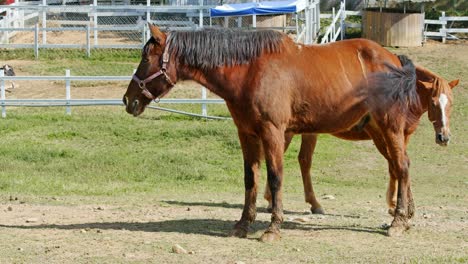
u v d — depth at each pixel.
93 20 40.41
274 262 9.71
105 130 23.27
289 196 16.28
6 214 12.94
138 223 12.15
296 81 11.01
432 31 40.03
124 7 36.50
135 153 21.09
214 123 24.42
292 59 11.05
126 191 16.61
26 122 24.16
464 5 41.69
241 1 38.47
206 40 10.96
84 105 25.72
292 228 11.95
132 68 32.72
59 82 30.55
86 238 10.90
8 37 38.03
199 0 38.91
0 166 19.20
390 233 11.45
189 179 18.94
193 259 9.78
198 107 27.08
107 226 11.85
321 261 9.79
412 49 36.44
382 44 36.88
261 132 10.90
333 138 23.70
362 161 21.36
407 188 11.78
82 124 23.95
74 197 15.37
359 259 9.90
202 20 35.91
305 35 33.31
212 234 11.38
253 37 10.97
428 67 32.88
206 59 10.94
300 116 11.17
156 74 11.04
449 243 11.00
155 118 25.17
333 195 16.81
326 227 12.09
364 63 11.47
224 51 10.91
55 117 24.88
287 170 20.19
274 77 10.86
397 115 11.56
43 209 13.51
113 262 9.59
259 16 36.19
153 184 18.00
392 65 11.52
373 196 16.75
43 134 22.77
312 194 13.72
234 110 11.08
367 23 37.38
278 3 32.94
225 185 18.16
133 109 11.18
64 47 35.44
